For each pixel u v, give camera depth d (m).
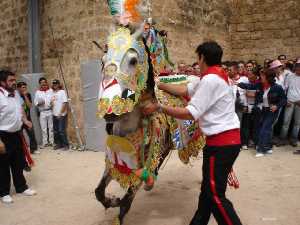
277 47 13.28
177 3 11.29
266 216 4.99
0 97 5.48
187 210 5.23
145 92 3.96
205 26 12.59
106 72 3.53
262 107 8.68
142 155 4.04
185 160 5.22
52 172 7.36
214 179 3.55
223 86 3.55
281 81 9.49
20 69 12.05
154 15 10.45
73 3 9.89
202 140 5.11
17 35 12.01
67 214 5.15
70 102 10.09
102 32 9.32
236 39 13.95
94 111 9.32
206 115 3.60
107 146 4.09
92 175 7.08
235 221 3.46
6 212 5.26
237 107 9.12
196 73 8.59
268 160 8.12
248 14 13.70
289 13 12.97
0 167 5.60
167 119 4.63
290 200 5.61
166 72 4.76
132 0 3.82
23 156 5.97
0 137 5.57
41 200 5.73
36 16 10.88
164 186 6.34
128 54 3.59
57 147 9.80
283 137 9.59
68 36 10.12
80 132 9.97
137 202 5.56
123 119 3.88
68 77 10.21
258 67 9.18
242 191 6.04
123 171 3.98
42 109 10.09
